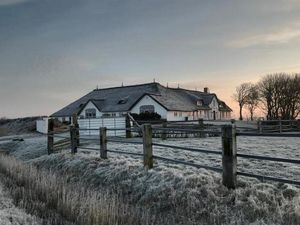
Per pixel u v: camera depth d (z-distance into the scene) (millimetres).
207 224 6691
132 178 9523
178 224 6926
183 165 9930
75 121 18328
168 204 7762
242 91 88125
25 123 55344
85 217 6777
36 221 6566
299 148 15688
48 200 7914
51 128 18047
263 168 9750
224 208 6957
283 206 6496
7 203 7629
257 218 6363
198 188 7762
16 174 10906
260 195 6965
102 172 10672
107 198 8273
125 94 53656
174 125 29375
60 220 6781
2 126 57969
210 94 64562
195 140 20859
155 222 6988
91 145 17531
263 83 76562
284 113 72188
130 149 14789
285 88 72062
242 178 7980
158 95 49719
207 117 60281
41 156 16906
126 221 6875
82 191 8672
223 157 7672
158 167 9688
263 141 20406
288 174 8922
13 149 23875
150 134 10016
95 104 51469
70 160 13133
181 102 53188
